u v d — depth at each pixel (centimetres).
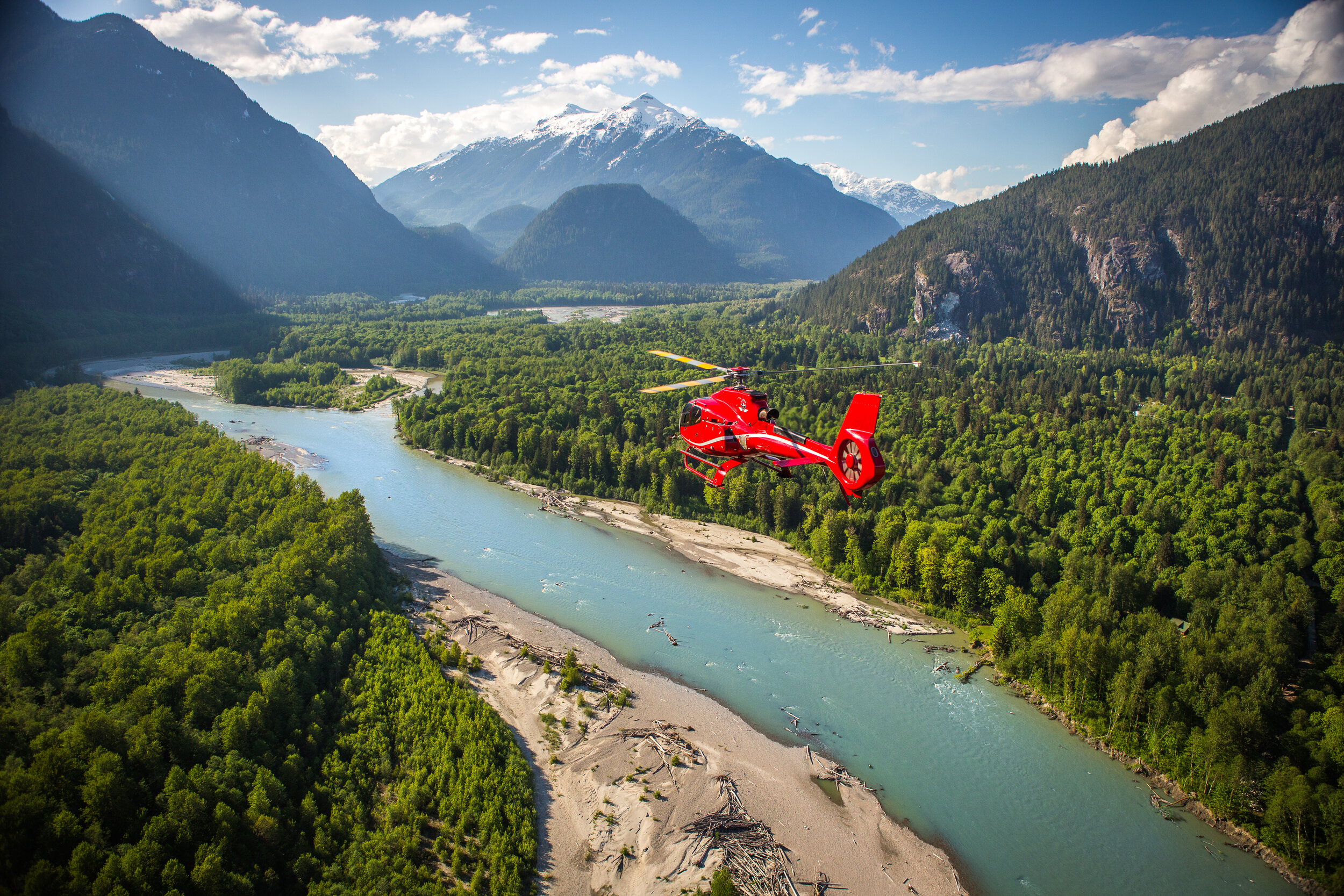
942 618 9956
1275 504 11331
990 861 6262
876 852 6309
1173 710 7125
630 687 8300
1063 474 12775
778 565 11556
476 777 6316
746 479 13250
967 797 6912
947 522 11056
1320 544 10156
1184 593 9338
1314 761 6450
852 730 7775
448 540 12262
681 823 6356
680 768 7012
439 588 10450
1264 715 6906
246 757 6234
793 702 8206
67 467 12412
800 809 6706
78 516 10475
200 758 6097
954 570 9825
